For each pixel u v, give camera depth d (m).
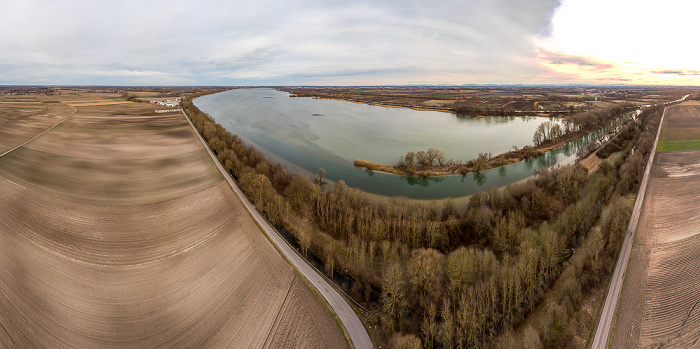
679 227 60.28
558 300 43.97
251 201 72.88
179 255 52.03
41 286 43.12
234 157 92.44
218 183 81.38
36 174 78.81
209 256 52.09
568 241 54.75
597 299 43.94
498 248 52.50
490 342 38.09
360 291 47.12
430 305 40.53
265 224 62.94
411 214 61.34
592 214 63.06
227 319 40.41
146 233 57.69
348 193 71.19
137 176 83.88
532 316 42.22
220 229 59.91
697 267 49.00
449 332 36.38
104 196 70.62
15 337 35.84
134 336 37.75
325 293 45.56
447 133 163.38
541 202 63.31
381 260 53.12
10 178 74.44
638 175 83.25
